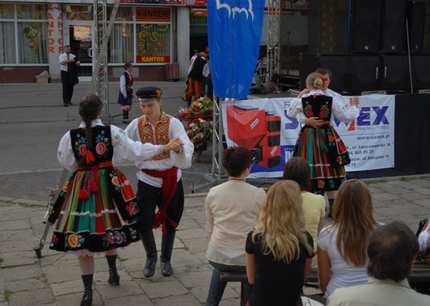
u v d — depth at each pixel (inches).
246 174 156.6
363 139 339.9
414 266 139.9
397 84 413.7
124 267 210.7
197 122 375.6
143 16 916.0
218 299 162.7
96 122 174.2
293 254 123.7
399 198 305.7
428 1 418.9
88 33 894.4
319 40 425.7
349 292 94.7
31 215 271.0
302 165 151.1
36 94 745.0
